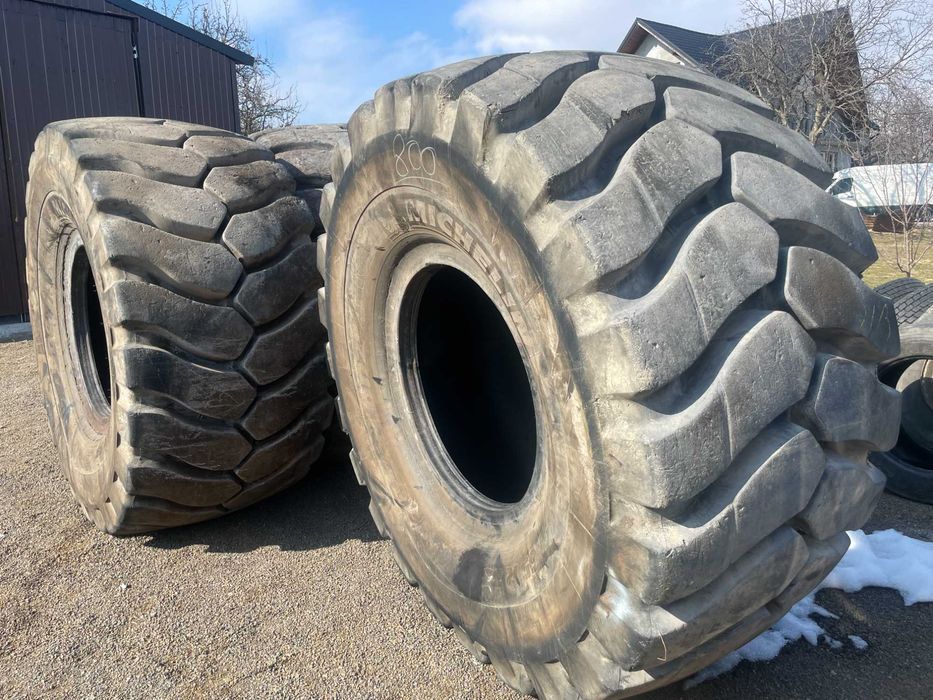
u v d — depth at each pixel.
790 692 1.92
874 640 2.15
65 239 3.03
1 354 6.91
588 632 1.43
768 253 1.34
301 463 2.81
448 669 2.04
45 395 3.46
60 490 3.35
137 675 2.05
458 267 1.79
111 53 9.76
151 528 2.76
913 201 9.90
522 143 1.36
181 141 2.62
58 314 3.27
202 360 2.45
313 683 1.99
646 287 1.29
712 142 1.39
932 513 3.00
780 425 1.36
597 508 1.33
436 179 1.61
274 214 2.53
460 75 1.55
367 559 2.65
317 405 2.73
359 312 2.14
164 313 2.34
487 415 2.57
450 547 1.96
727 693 1.92
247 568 2.60
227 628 2.25
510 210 1.41
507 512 1.84
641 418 1.24
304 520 2.96
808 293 1.36
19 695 1.97
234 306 2.45
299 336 2.58
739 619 1.39
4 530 2.94
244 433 2.56
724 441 1.25
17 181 8.83
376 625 2.25
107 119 2.87
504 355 2.67
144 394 2.38
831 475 1.39
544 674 1.62
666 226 1.33
